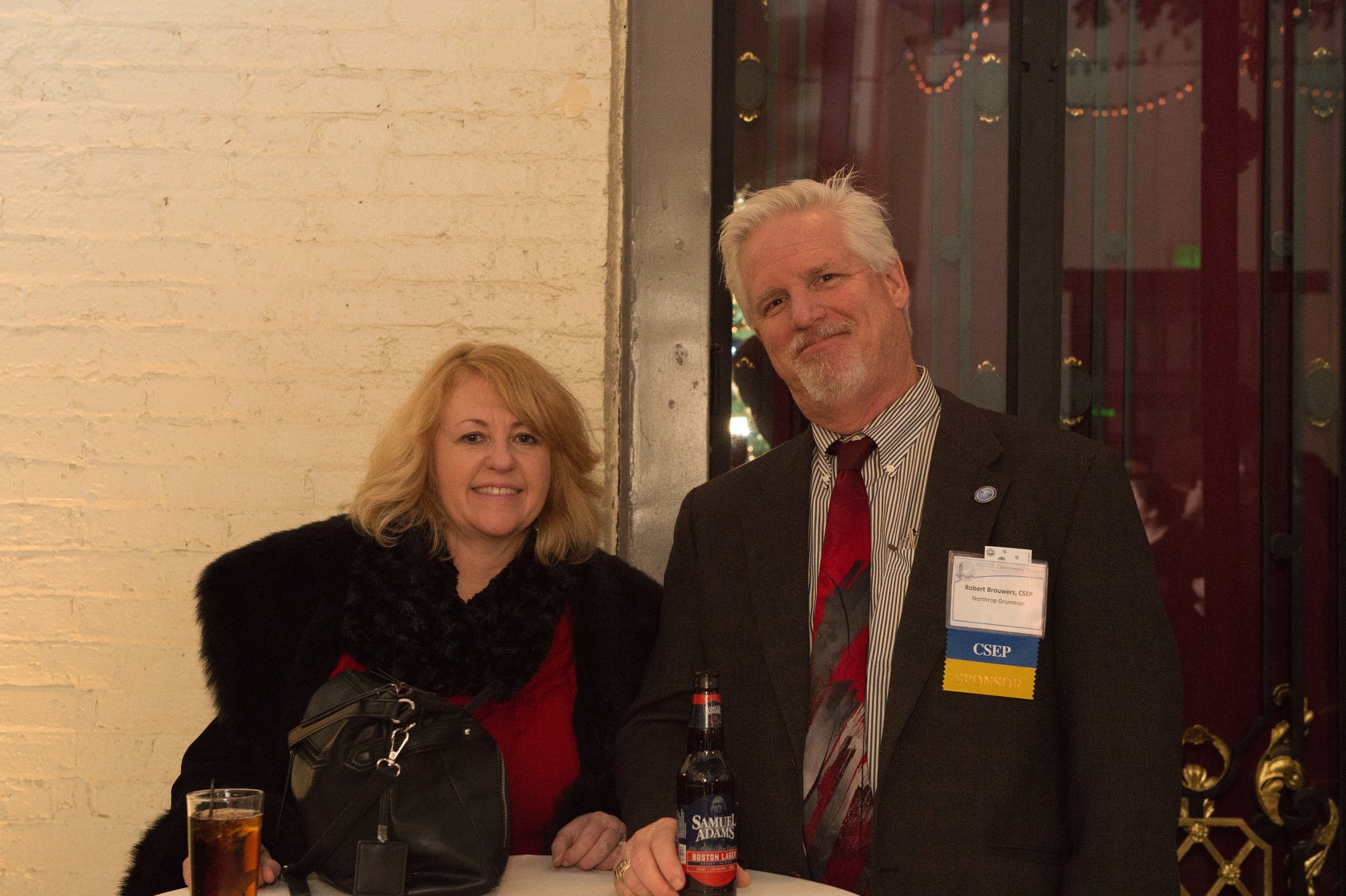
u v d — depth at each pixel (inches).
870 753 58.4
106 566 89.3
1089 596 57.0
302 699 64.8
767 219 67.4
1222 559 100.7
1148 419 101.7
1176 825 53.6
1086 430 101.9
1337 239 101.8
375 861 50.3
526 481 69.2
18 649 88.4
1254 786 99.4
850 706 59.5
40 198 90.8
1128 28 103.1
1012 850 55.3
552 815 67.2
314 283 91.7
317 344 91.4
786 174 102.7
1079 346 102.2
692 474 97.3
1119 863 51.6
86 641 88.7
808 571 64.2
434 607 67.0
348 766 52.7
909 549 61.7
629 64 99.0
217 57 92.4
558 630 72.0
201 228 91.4
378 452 71.5
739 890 53.1
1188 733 99.7
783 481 67.7
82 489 89.6
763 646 62.7
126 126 91.6
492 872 52.0
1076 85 103.1
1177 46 102.9
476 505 68.1
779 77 103.0
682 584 70.4
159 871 60.0
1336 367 101.4
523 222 92.9
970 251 102.5
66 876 87.3
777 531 65.7
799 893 52.6
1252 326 101.5
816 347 64.1
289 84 92.6
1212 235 102.0
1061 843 56.4
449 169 92.9
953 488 61.4
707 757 51.0
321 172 92.4
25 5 91.7
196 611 69.5
